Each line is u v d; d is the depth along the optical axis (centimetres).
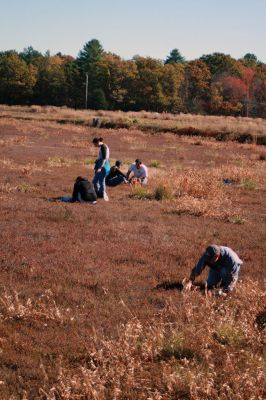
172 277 894
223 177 2242
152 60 11600
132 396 532
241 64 13325
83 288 817
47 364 588
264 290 829
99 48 12581
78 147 3412
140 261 973
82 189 1523
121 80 11438
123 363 580
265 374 553
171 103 11369
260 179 2258
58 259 951
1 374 562
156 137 4606
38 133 4397
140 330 636
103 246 1056
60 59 14488
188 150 3591
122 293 799
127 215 1373
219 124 5219
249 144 4181
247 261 1027
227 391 532
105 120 5550
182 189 1755
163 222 1323
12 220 1238
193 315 694
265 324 678
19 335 651
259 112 10731
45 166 2345
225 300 760
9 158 2575
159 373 579
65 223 1238
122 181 1931
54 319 699
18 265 907
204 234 1219
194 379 542
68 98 11888
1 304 738
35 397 522
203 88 11731
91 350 603
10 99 12094
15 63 11762
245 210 1577
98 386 525
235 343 643
